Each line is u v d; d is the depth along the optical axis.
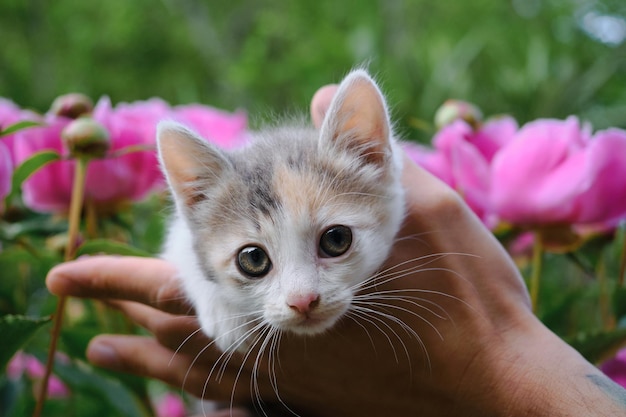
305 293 0.30
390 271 0.30
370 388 0.30
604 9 0.89
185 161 0.32
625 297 0.33
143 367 0.32
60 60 1.19
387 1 0.87
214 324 0.31
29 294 0.40
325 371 0.30
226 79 0.99
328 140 0.32
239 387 0.32
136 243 0.40
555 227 0.33
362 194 0.32
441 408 0.29
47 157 0.31
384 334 0.29
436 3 0.88
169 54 1.18
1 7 1.21
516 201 0.32
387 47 0.76
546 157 0.31
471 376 0.28
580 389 0.26
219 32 1.22
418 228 0.30
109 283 0.30
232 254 0.32
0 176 0.32
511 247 0.39
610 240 0.34
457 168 0.33
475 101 0.73
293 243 0.31
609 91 0.75
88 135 0.31
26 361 0.38
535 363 0.27
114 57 1.18
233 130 0.41
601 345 0.30
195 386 0.32
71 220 0.32
